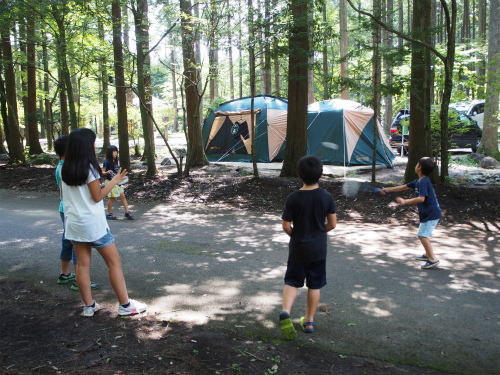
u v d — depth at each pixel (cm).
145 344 319
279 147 1541
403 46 899
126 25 1156
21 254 570
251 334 338
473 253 552
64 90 2069
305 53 999
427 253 496
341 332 341
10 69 1612
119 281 366
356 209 822
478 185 966
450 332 338
